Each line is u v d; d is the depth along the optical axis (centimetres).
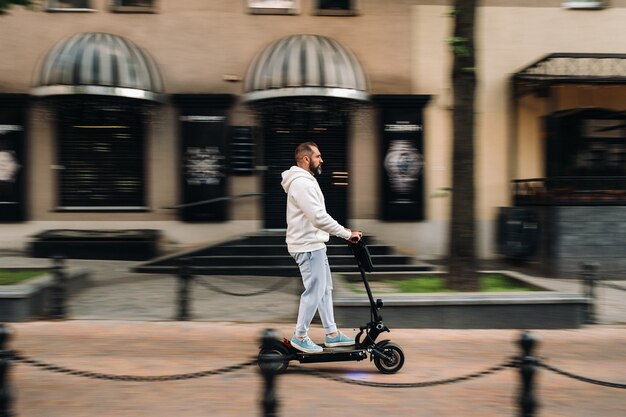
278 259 1027
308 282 474
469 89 723
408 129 1177
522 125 1225
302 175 476
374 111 1187
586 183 1109
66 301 736
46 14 1166
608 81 1080
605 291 901
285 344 476
